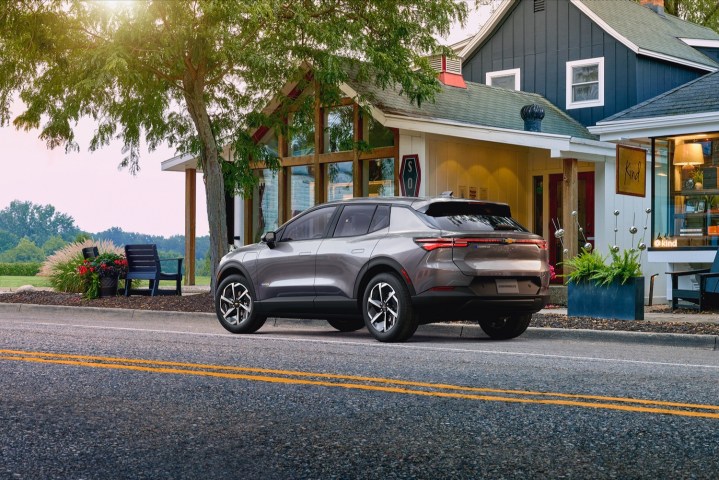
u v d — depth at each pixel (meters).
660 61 22.86
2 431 5.06
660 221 16.94
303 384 6.67
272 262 11.52
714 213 16.19
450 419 5.37
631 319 11.88
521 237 10.33
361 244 10.64
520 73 24.52
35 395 6.23
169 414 5.55
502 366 7.75
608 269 12.17
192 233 23.08
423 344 9.94
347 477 4.05
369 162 19.55
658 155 17.02
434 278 9.89
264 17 15.13
